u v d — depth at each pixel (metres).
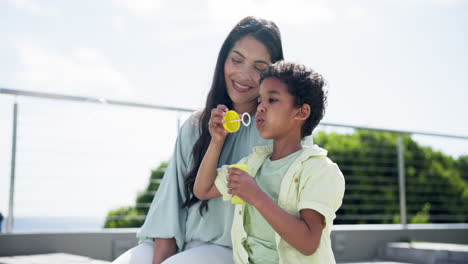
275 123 1.93
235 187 1.78
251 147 2.27
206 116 2.32
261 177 2.03
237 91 2.32
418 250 4.33
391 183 8.08
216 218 2.23
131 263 2.21
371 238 4.78
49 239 3.63
